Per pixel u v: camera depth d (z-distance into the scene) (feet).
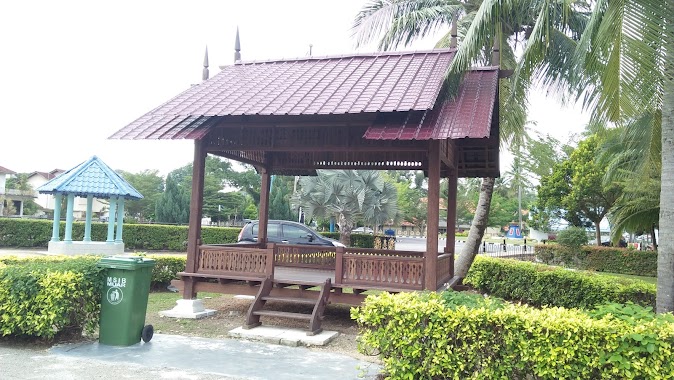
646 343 13.96
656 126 30.66
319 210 76.07
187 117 28.53
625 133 36.68
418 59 32.96
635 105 21.89
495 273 45.70
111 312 22.59
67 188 60.64
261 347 23.88
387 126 26.48
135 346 22.71
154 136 29.17
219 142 32.22
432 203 27.14
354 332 28.07
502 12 28.35
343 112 25.39
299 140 31.17
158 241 85.30
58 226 62.80
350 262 28.73
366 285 28.09
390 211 77.92
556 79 41.70
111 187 64.03
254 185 171.94
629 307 16.02
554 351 14.71
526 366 15.37
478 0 46.39
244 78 34.14
